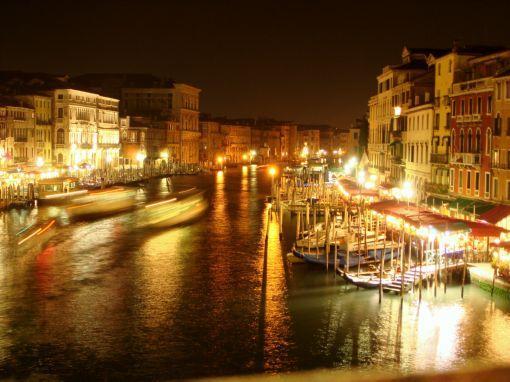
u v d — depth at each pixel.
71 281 41.88
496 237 41.00
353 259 44.91
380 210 48.38
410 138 73.69
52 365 29.14
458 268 39.72
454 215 51.75
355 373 28.41
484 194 52.97
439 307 35.75
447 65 62.94
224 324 33.94
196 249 52.56
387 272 41.19
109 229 62.56
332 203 81.19
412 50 84.62
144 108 173.12
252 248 53.12
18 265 46.06
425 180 67.44
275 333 32.75
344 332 32.66
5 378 27.94
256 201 91.75
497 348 30.70
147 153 155.75
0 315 35.16
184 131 176.38
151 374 28.39
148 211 77.50
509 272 36.53
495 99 50.91
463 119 56.66
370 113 99.19
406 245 48.94
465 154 55.38
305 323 34.00
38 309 36.22
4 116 96.75
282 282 41.59
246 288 40.34
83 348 30.89
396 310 35.62
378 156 92.12
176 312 35.84
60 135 117.62
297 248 48.75
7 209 75.31
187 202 89.44
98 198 90.69
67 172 105.50
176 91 173.25
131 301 37.72
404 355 30.06
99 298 38.28
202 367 28.98
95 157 130.88
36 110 110.19
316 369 28.80
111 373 28.45
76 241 55.59
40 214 71.75
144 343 31.50
